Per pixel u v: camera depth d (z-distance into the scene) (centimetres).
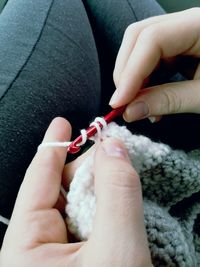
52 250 10
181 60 16
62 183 12
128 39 14
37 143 12
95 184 10
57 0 15
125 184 9
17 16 15
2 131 12
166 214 12
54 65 13
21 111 12
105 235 9
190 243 13
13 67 13
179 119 17
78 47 14
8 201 12
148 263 9
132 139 12
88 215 10
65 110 13
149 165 12
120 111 13
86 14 17
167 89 14
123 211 9
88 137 12
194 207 14
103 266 9
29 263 10
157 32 13
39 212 11
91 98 15
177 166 12
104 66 18
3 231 12
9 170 12
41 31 14
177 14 14
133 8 18
